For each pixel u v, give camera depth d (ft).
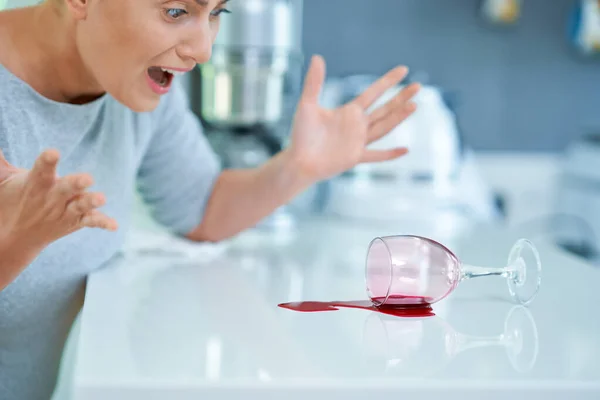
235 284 3.39
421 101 5.89
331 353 2.39
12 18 3.31
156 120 3.99
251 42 4.83
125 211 3.81
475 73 8.07
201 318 2.80
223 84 4.91
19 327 3.36
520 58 8.13
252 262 3.90
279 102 5.06
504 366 2.30
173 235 4.44
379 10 7.82
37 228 2.53
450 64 8.02
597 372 2.27
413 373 2.21
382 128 3.88
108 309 2.89
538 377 2.21
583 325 2.80
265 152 5.31
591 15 8.05
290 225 4.97
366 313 2.89
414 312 2.93
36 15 3.28
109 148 3.62
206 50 3.02
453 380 2.16
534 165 8.24
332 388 2.11
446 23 7.95
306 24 7.74
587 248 7.64
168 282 3.40
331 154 3.83
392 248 2.89
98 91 3.45
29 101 3.24
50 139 3.35
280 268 3.76
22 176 2.53
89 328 2.62
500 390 2.14
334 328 2.68
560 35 8.16
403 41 7.89
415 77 7.74
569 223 7.96
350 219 5.49
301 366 2.25
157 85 3.10
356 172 5.61
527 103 8.22
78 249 3.46
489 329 2.71
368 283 2.94
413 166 5.61
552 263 3.97
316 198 6.16
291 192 3.97
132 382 2.09
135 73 3.01
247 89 4.90
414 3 7.86
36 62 3.29
